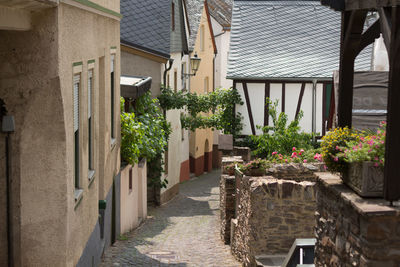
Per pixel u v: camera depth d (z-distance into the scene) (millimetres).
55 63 6348
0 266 6656
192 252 12516
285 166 12234
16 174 6570
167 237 14328
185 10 29422
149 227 16109
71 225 7062
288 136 19781
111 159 12180
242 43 23562
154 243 13258
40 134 6543
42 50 6328
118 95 13422
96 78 9703
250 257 10578
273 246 10508
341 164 5836
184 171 30953
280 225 10484
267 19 24625
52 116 6508
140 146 14977
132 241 13273
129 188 15297
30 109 6473
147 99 17375
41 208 6648
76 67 7566
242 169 12359
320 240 6555
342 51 6543
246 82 21891
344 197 5477
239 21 24594
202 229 16031
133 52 21641
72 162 7121
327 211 6270
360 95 13734
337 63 22344
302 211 10461
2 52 6324
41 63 6348
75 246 7484
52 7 6242
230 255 12570
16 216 6621
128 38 22266
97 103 9852
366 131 6156
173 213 19875
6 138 6465
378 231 4980
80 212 7938
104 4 10648
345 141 5922
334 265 6012
